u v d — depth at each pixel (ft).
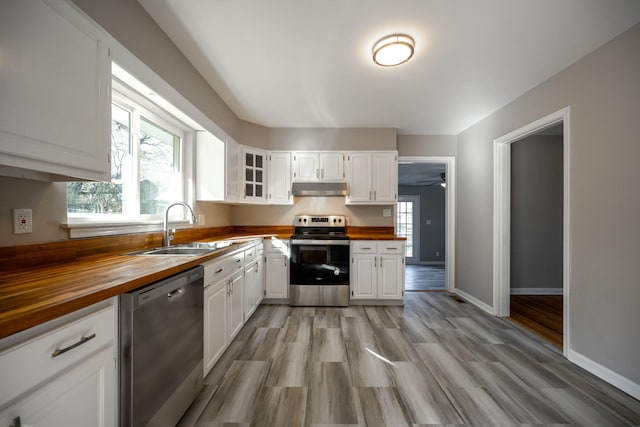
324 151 12.06
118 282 3.12
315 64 7.23
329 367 6.40
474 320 9.53
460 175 12.80
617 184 5.83
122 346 3.27
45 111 3.05
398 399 5.31
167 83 6.01
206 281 5.56
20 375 2.11
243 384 5.74
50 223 4.18
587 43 6.17
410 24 5.67
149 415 3.61
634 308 5.50
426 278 17.38
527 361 6.76
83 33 3.57
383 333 8.35
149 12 5.36
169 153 8.00
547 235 13.33
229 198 9.52
